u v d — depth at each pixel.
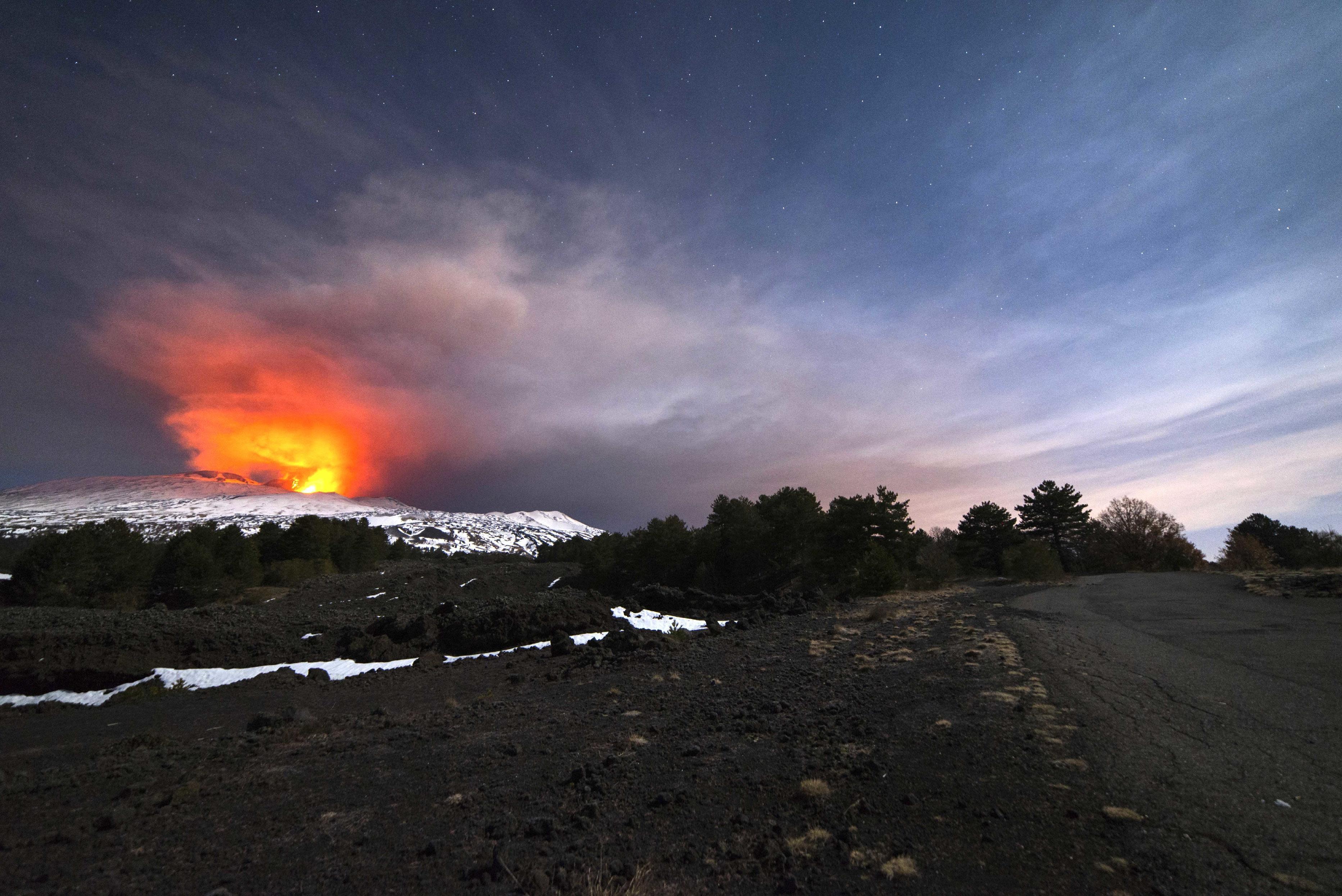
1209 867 3.65
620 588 49.34
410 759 8.16
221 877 4.77
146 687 17.22
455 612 25.58
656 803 5.68
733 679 12.32
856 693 9.52
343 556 62.53
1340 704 6.53
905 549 38.78
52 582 34.69
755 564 48.22
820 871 4.15
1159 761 5.36
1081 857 3.94
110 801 7.09
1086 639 12.10
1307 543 41.72
